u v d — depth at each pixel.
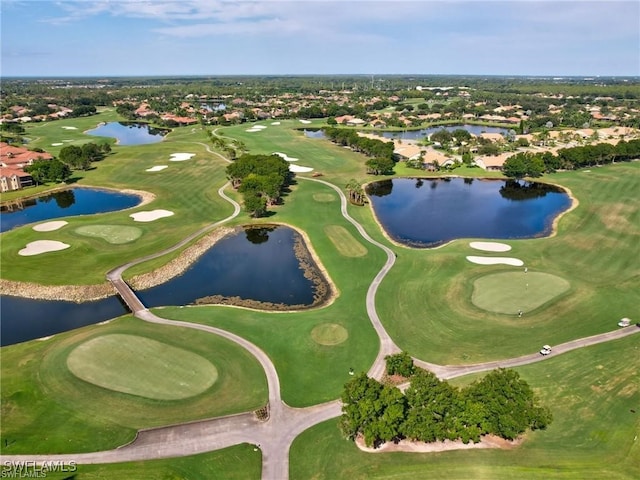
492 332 54.62
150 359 49.38
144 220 93.50
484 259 75.56
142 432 39.59
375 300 62.53
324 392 44.88
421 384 39.47
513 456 36.66
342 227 90.94
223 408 42.53
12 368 48.25
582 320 56.72
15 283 67.56
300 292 66.62
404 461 36.41
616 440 38.19
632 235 85.19
